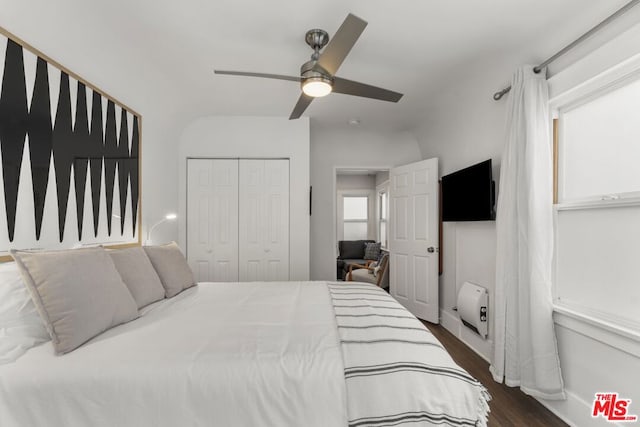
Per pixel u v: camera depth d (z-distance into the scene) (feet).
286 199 12.12
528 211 6.24
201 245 11.94
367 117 12.25
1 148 4.60
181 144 11.89
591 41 5.47
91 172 6.58
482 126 9.02
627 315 5.12
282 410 3.61
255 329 4.83
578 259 6.05
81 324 4.17
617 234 5.31
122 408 3.57
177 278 7.29
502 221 7.01
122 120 7.72
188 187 11.94
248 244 12.05
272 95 10.12
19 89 4.87
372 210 23.56
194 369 3.74
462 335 10.22
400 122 12.84
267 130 12.12
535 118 6.30
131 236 8.17
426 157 13.80
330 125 13.35
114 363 3.77
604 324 5.17
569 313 5.87
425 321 12.31
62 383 3.58
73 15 5.63
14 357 3.83
